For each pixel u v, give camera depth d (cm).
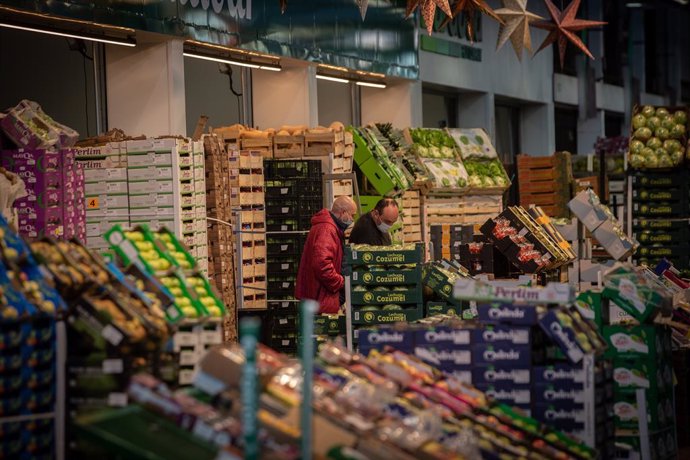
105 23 1327
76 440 595
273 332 1298
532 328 741
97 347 603
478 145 1966
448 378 704
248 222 1303
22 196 1035
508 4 1124
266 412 530
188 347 686
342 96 2152
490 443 632
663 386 846
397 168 1599
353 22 1939
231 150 1295
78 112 1454
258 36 1659
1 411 566
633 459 804
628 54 3544
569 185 2008
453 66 2433
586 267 1272
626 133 3538
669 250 1662
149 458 487
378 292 1062
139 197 1151
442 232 1528
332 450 518
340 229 1157
